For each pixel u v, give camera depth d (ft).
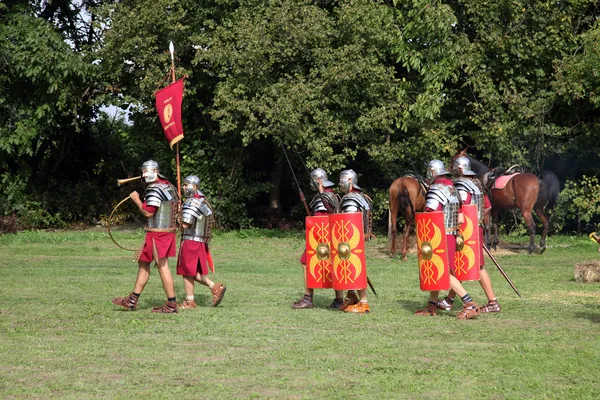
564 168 81.76
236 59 73.87
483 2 78.07
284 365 22.08
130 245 67.97
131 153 93.86
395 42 77.97
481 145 79.10
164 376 20.86
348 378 20.59
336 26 79.66
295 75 75.56
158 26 76.33
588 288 40.01
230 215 84.53
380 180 87.66
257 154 90.53
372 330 27.55
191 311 31.86
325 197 32.50
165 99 39.88
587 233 82.94
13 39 80.23
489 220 66.03
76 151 98.89
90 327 27.91
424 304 34.35
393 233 60.95
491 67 81.00
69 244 69.26
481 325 28.66
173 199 31.58
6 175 84.23
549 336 26.40
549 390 19.36
